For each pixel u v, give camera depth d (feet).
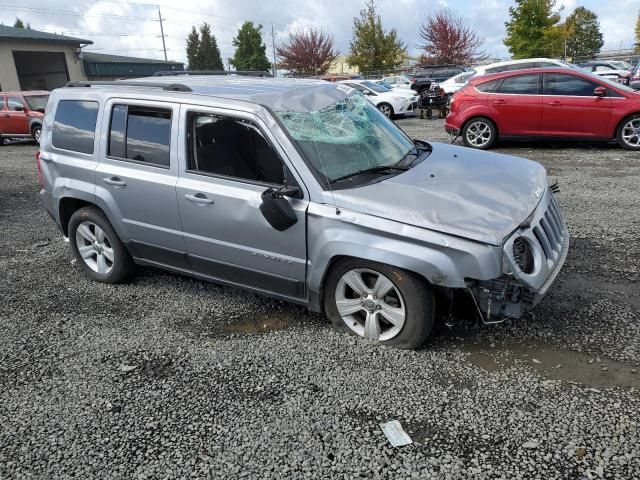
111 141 14.62
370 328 11.85
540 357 11.08
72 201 16.20
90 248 16.44
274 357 11.69
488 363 10.98
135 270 16.28
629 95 33.09
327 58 181.57
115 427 9.77
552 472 8.16
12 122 57.31
